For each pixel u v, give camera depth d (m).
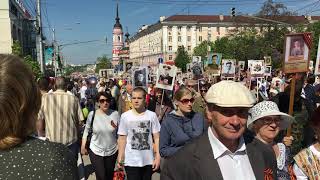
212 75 8.56
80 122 2.88
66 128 2.77
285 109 2.91
